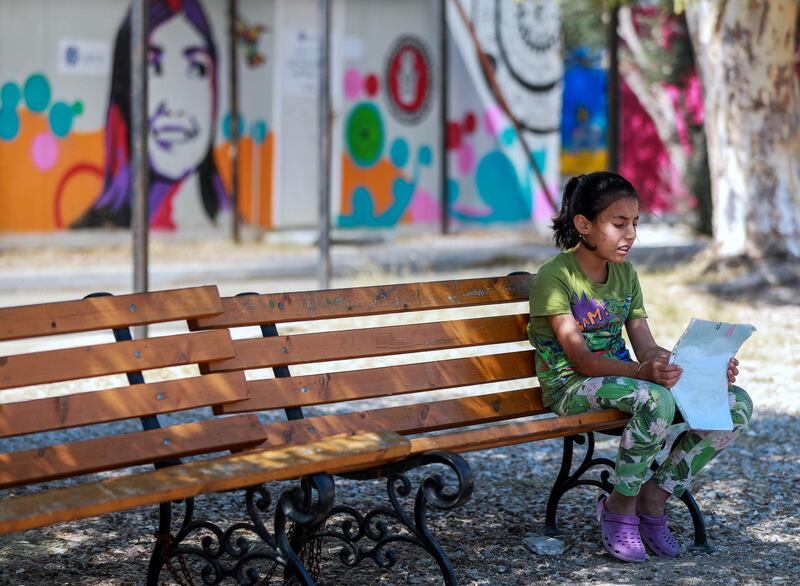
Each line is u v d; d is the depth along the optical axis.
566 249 4.48
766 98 11.31
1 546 4.41
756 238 11.40
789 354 8.44
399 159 18.03
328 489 3.45
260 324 4.07
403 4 17.81
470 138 18.58
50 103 15.45
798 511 4.97
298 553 3.90
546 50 19.08
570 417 4.11
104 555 4.38
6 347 8.76
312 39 17.02
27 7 15.19
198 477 3.30
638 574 4.16
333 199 17.42
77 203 15.73
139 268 8.03
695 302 10.43
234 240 16.72
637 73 19.03
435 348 4.40
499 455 5.95
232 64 16.58
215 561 3.70
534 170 18.56
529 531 4.70
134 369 3.76
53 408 3.57
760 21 11.25
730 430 4.09
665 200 20.05
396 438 3.71
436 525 4.79
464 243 17.11
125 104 15.93
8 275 13.30
